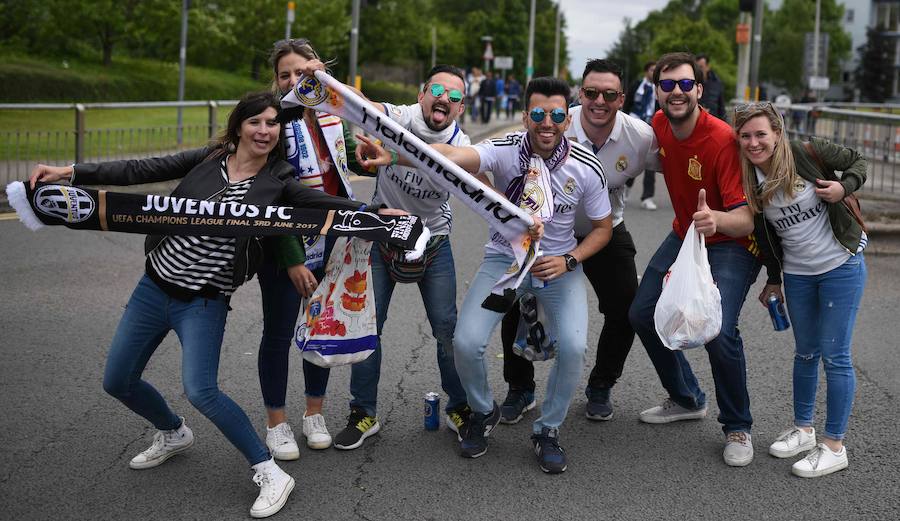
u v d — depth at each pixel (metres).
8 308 6.55
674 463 4.26
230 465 4.19
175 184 12.25
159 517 3.68
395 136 3.90
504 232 4.03
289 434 4.28
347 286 3.98
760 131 4.01
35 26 32.56
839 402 4.15
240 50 38.66
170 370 5.39
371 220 3.71
